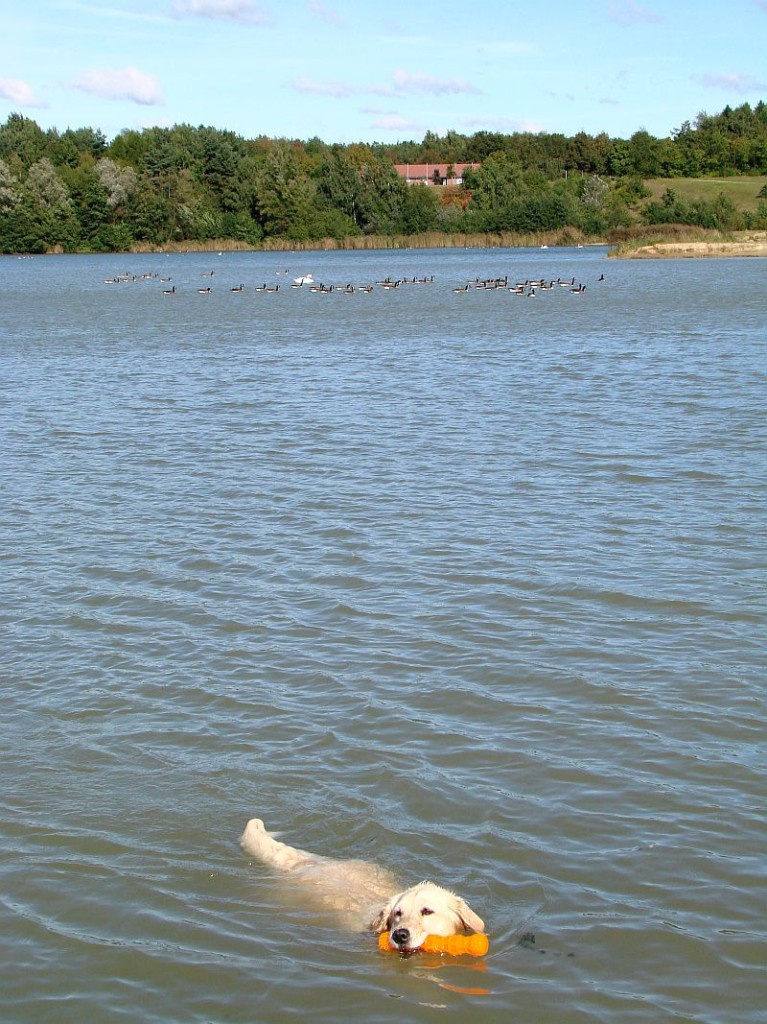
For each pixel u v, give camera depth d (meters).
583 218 152.12
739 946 7.58
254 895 8.24
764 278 77.50
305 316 56.38
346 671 12.07
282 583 14.80
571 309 56.78
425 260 121.44
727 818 9.11
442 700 11.34
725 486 19.16
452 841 8.88
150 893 8.26
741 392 28.64
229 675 12.02
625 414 26.12
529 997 7.14
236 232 149.25
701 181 175.25
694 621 13.20
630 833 8.94
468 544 16.23
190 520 17.77
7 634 13.23
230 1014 7.05
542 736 10.55
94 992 7.27
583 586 14.39
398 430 24.73
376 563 15.48
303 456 22.16
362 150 178.00
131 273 102.69
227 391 31.00
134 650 12.73
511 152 185.75
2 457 22.47
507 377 32.69
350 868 8.45
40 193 142.88
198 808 9.41
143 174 150.62
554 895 8.18
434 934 7.46
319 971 7.42
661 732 10.59
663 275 84.56
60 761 10.20
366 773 9.94
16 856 8.70
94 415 27.33
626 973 7.35
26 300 71.25
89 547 16.45
